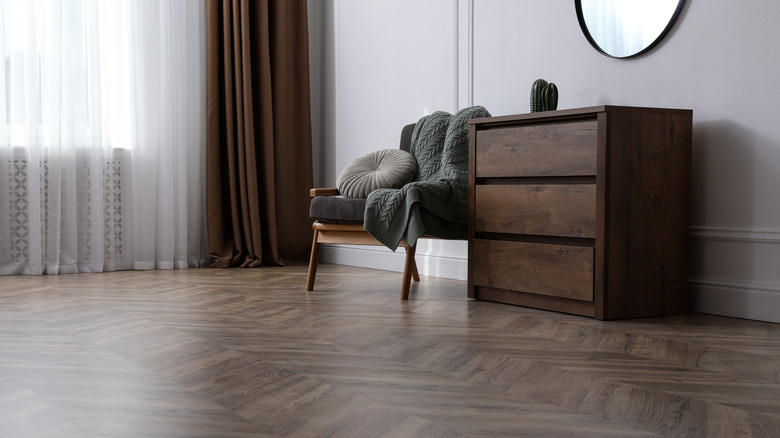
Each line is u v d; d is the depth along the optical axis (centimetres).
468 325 245
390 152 344
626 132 255
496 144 293
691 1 279
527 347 210
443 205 304
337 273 407
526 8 340
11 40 382
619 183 255
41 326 240
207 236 443
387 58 422
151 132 423
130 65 415
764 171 260
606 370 183
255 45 453
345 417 144
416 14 401
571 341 219
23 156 387
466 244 374
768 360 195
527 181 283
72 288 335
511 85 349
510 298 291
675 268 270
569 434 134
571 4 320
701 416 146
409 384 169
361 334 229
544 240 277
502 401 156
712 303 274
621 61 302
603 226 253
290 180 464
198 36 441
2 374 178
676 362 192
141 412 148
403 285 303
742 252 267
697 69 278
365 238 315
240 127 439
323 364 189
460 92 375
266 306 284
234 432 136
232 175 439
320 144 479
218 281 366
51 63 389
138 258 423
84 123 403
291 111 464
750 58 263
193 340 218
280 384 169
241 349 206
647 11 290
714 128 274
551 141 271
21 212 388
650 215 263
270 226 450
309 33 475
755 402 155
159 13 424
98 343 214
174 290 331
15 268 388
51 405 153
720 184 272
